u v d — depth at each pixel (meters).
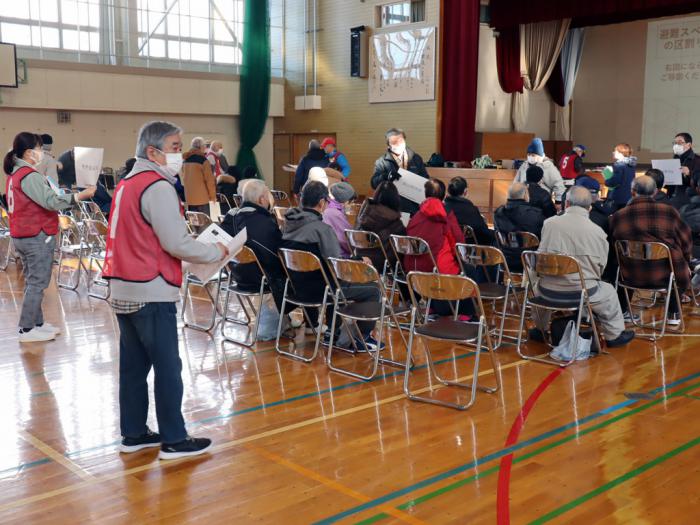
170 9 14.79
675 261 5.22
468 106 13.65
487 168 11.67
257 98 16.00
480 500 2.96
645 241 5.18
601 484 3.10
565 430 3.70
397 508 2.90
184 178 9.29
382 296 4.52
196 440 3.44
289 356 5.00
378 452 3.45
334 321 4.73
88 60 13.88
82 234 7.54
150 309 3.20
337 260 4.51
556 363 4.80
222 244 3.33
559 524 2.77
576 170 10.14
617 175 7.93
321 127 16.27
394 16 14.65
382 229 5.62
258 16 15.77
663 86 15.73
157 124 3.18
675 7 13.71
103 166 14.17
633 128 16.31
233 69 15.87
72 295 6.95
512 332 5.61
